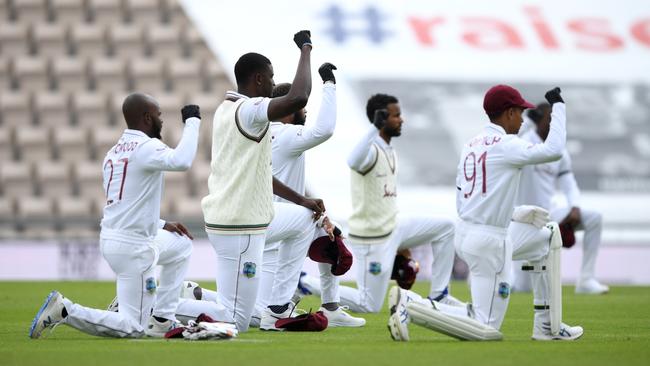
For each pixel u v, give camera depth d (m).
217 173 31.20
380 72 93.56
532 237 29.56
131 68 103.50
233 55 92.38
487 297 29.77
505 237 29.55
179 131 99.31
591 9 102.06
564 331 29.83
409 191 87.88
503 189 29.27
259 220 31.08
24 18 106.69
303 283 44.78
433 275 42.41
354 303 42.62
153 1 107.38
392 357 24.72
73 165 97.31
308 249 34.91
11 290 58.16
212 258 75.00
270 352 25.78
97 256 74.38
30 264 74.44
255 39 93.31
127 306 29.66
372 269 42.16
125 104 30.05
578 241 75.56
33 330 29.00
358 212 42.12
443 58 96.00
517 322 38.09
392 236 42.12
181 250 31.05
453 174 89.69
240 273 31.22
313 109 85.38
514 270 59.09
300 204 34.47
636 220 88.31
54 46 105.44
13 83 103.56
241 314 31.67
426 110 93.06
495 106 29.88
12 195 95.88
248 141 30.58
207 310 31.56
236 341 28.95
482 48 97.62
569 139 93.62
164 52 104.94
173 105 100.62
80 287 61.66
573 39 99.44
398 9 98.62
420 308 28.78
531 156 28.67
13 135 99.12
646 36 100.38
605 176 91.38
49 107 101.25
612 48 99.25
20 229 86.25
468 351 26.03
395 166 42.38
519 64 96.81
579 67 97.44
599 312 43.44
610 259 76.25
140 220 29.41
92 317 29.17
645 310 44.56
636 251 76.44
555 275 29.56
